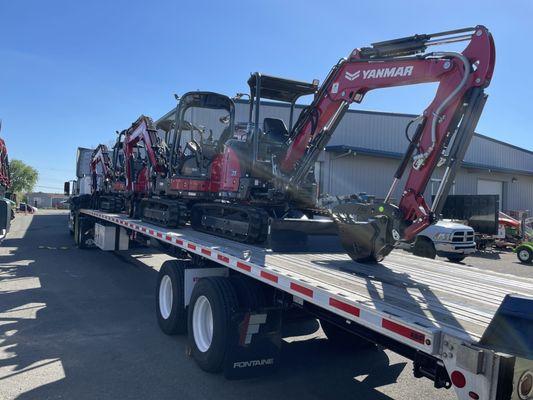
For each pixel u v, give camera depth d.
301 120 6.72
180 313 6.02
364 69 5.77
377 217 4.93
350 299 3.20
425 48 5.30
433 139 4.82
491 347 2.30
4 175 13.80
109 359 5.42
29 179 88.12
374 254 4.91
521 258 17.08
